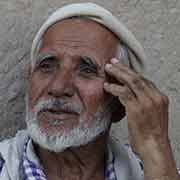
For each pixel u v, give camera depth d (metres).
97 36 2.28
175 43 2.99
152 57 2.95
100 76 2.25
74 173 2.33
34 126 2.20
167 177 2.19
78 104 2.20
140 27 2.91
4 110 2.66
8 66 2.64
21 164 2.31
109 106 2.30
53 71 2.24
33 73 2.28
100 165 2.40
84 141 2.21
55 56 2.24
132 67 2.44
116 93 2.21
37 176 2.28
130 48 2.39
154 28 2.94
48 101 2.18
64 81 2.19
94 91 2.23
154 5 2.93
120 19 2.86
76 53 2.23
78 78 2.23
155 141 2.20
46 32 2.32
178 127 3.04
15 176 2.28
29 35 2.68
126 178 2.41
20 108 2.70
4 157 2.32
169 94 3.00
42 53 2.26
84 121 2.21
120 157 2.44
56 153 2.29
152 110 2.19
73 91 2.21
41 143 2.18
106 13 2.30
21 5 2.65
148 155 2.20
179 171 2.56
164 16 2.95
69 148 2.27
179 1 2.97
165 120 2.22
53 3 2.72
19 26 2.65
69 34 2.26
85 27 2.28
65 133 2.17
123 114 2.42
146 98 2.19
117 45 2.35
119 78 2.21
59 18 2.30
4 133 2.68
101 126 2.27
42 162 2.34
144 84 2.20
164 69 2.98
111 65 2.24
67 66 2.22
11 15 2.63
